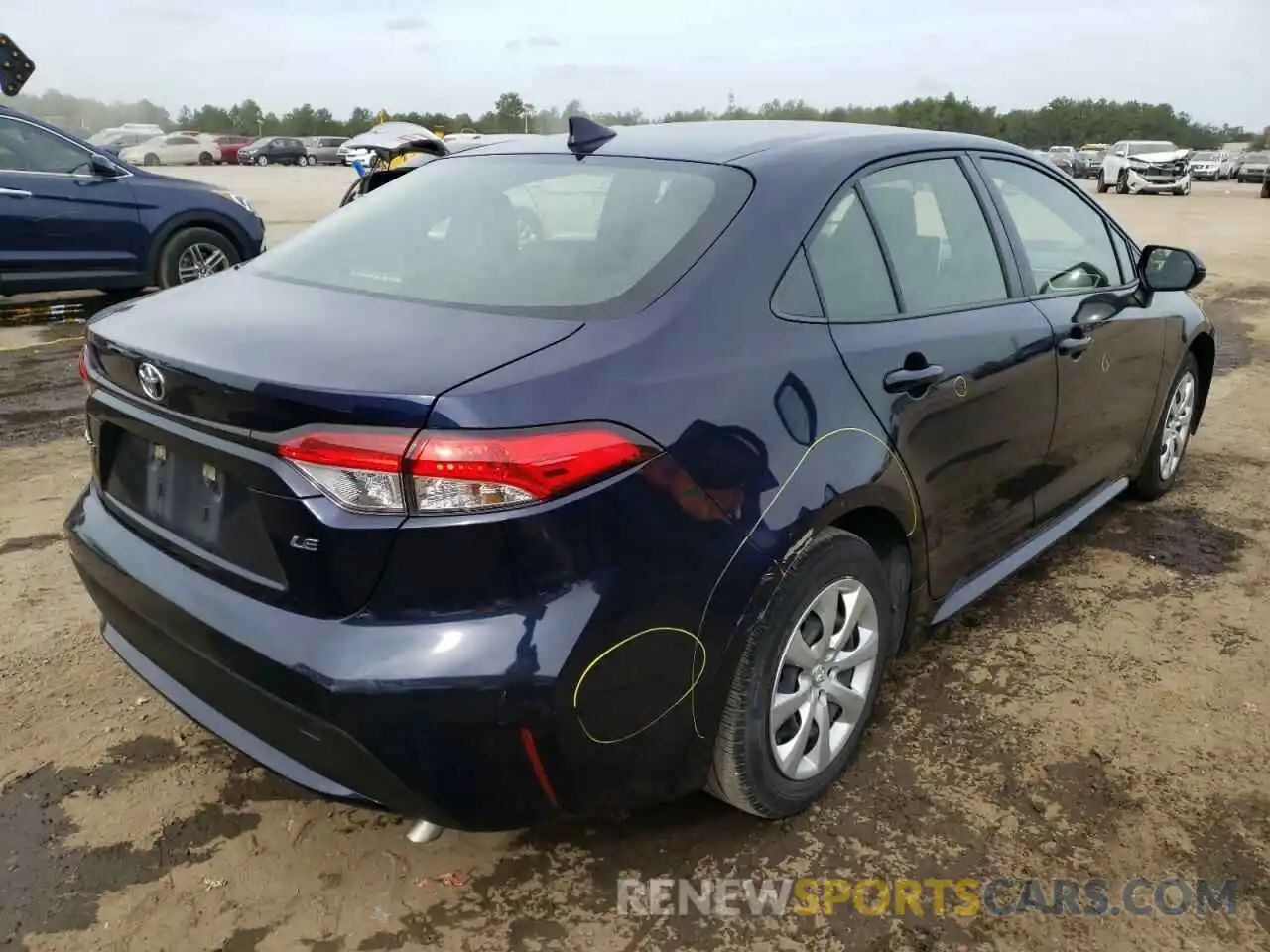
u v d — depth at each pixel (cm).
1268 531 457
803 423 241
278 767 220
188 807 268
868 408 260
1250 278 1235
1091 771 287
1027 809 271
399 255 272
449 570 194
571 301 232
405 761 199
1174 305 451
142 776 279
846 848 256
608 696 208
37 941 224
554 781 208
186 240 923
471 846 256
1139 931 232
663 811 269
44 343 822
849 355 259
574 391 202
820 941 229
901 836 261
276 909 235
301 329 227
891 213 291
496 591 196
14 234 829
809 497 238
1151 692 327
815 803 272
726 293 237
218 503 222
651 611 211
